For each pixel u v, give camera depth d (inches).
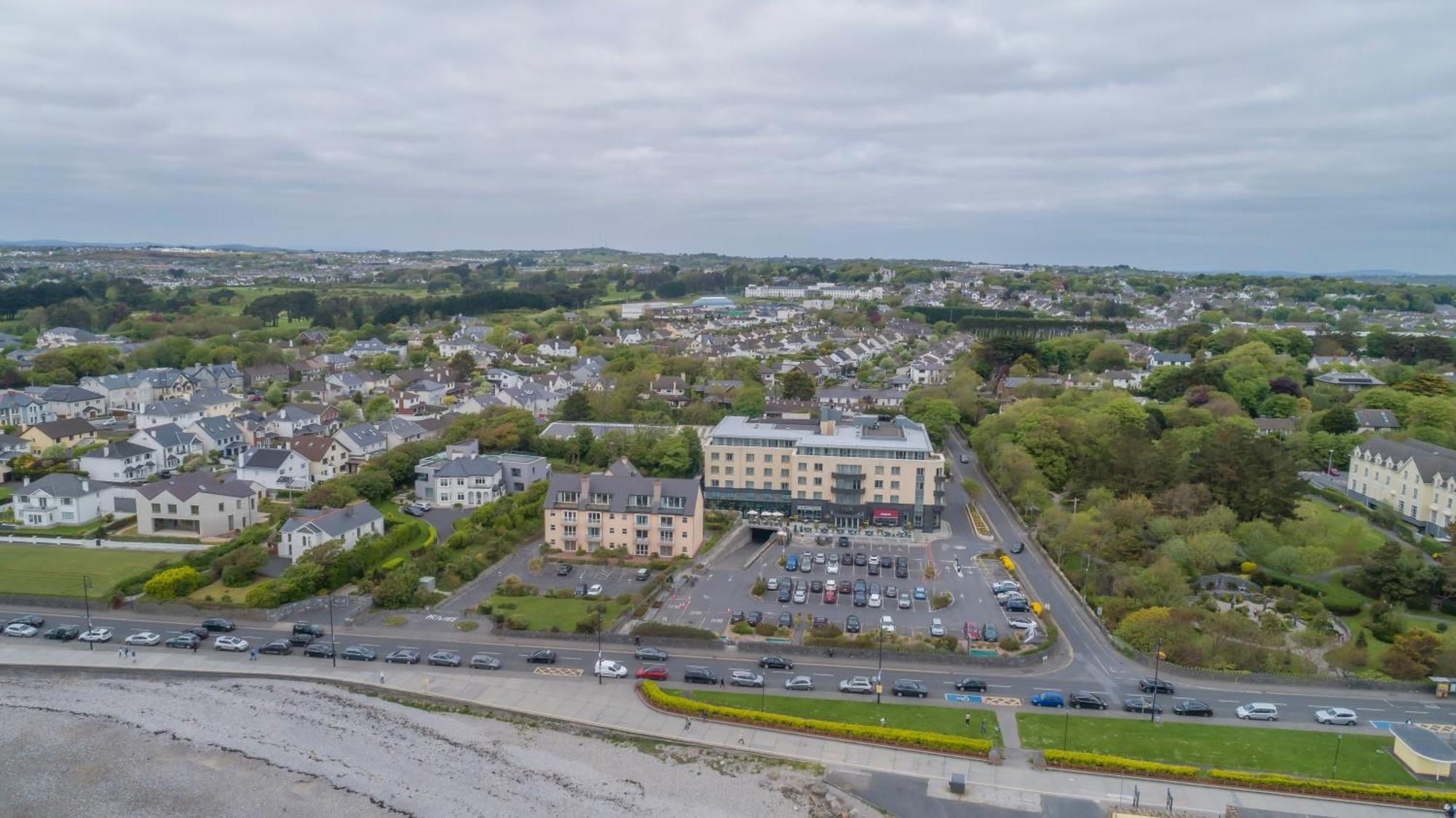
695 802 3789.4
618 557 6525.6
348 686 4702.3
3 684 4699.8
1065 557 6451.8
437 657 4884.4
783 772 3981.3
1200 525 6343.5
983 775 3907.5
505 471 7864.2
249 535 6304.1
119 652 4972.9
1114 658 5024.6
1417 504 7465.6
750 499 7800.2
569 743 4234.7
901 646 5007.4
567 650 5073.8
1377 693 4660.4
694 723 4352.9
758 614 5403.5
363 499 7391.7
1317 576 6171.3
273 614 5354.3
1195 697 4581.7
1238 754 4052.7
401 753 4143.7
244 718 4399.6
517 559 6491.1
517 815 3715.6
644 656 4970.5
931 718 4357.8
